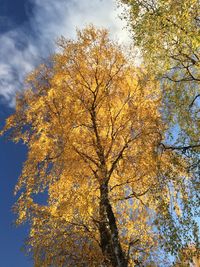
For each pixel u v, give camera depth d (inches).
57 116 457.4
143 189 454.6
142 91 456.4
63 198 430.0
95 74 487.5
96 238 446.0
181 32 368.8
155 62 393.1
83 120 470.3
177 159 399.5
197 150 378.9
